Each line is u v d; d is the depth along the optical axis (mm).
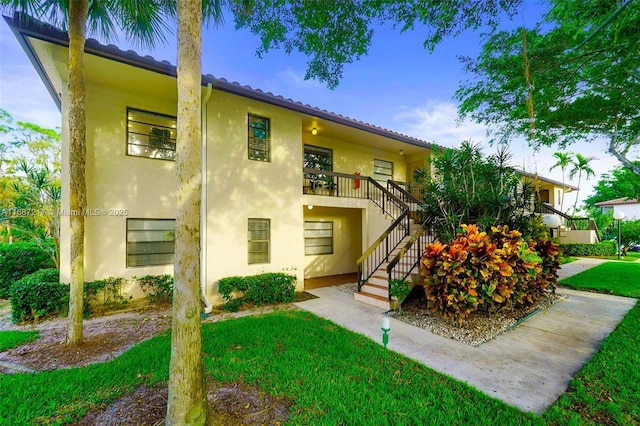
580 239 15609
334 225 11406
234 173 7312
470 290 4906
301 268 8422
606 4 3812
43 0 4410
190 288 2312
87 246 6047
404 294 6172
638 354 3797
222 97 7195
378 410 2725
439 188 7312
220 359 3766
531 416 2645
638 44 4215
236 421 2535
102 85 6285
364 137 10367
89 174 6105
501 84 6645
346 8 5008
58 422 2562
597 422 2570
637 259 14359
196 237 2352
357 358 3896
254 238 7691
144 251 6688
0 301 7555
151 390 3055
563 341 4496
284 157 8164
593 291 7586
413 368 3627
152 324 5223
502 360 3885
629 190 21531
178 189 2309
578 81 5945
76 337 4270
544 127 7367
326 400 2867
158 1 5031
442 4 4711
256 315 6039
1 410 2711
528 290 6102
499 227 6391
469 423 2555
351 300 7250
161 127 7004
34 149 16359
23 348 4219
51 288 5625
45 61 5535
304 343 4363
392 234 8898
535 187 7418
